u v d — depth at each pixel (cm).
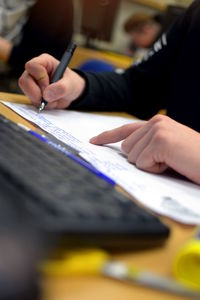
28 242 21
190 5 109
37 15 178
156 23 294
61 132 60
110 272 24
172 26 112
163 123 53
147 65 106
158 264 28
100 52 259
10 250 20
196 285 25
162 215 37
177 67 103
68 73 79
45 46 177
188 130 54
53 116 70
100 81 90
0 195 26
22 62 181
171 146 50
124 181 44
